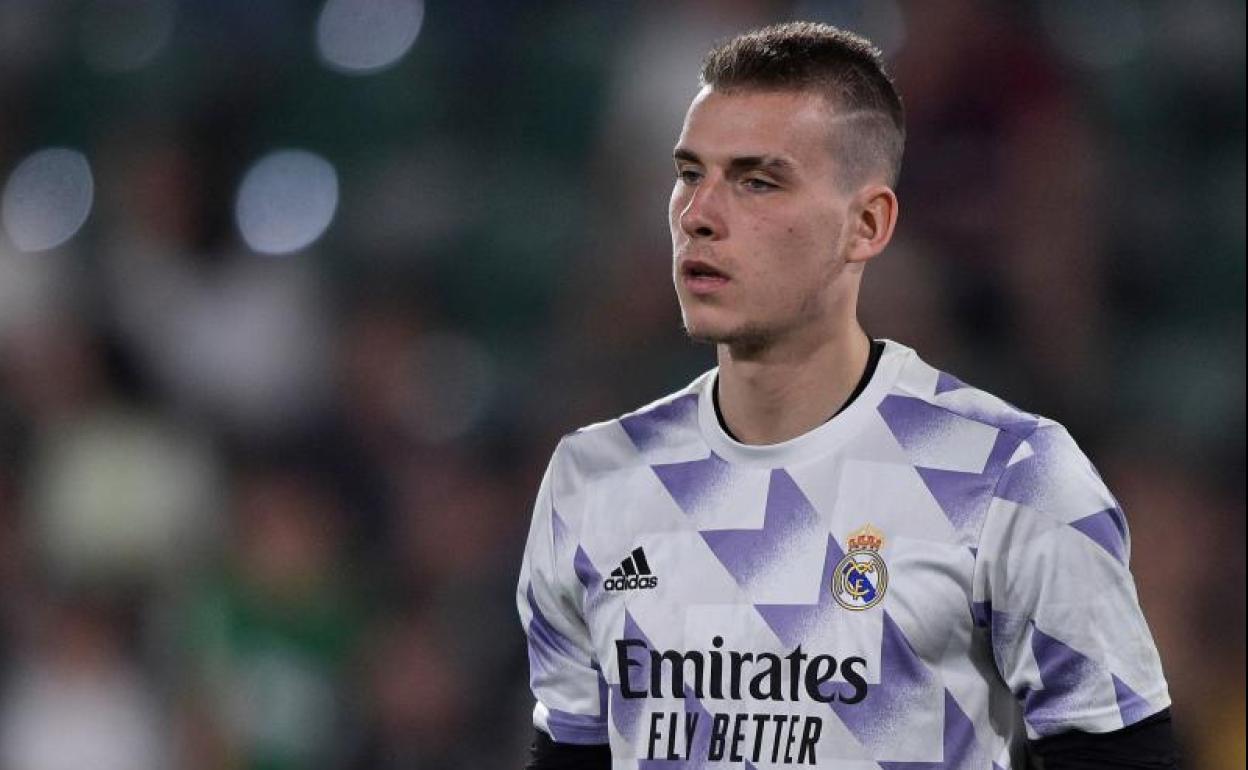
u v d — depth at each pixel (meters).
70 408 26.03
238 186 29.28
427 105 29.38
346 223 28.72
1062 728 9.27
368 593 24.08
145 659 23.48
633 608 9.87
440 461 25.61
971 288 24.58
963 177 25.28
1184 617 21.03
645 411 10.36
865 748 9.29
